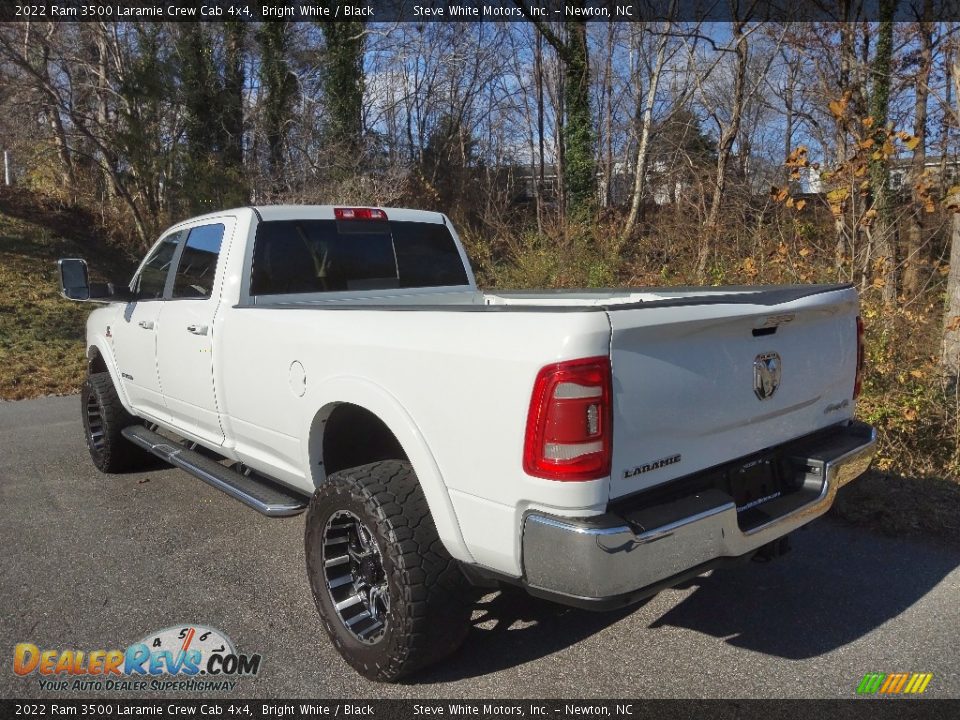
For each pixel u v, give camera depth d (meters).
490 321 2.67
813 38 10.94
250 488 4.02
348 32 19.47
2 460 6.48
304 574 4.13
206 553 4.42
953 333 6.12
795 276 6.98
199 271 4.58
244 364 3.95
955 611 3.58
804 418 3.29
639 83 18.38
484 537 2.71
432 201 19.20
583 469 2.42
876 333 6.08
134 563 4.28
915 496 4.87
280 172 19.22
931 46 9.74
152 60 18.23
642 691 3.03
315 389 3.42
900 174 7.59
